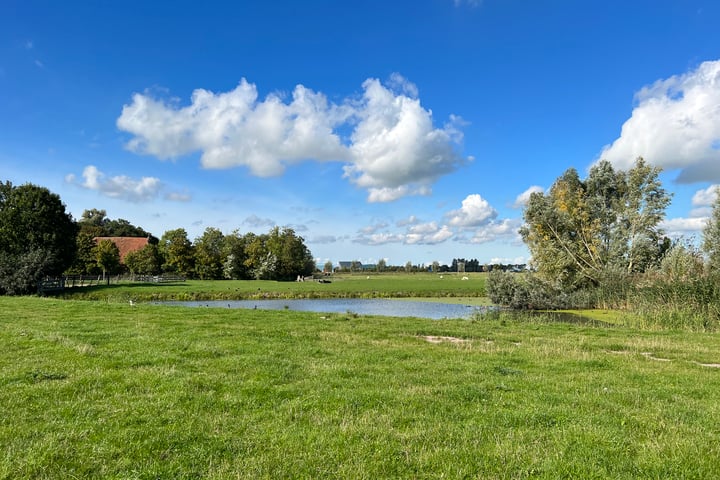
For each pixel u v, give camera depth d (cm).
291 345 1245
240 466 493
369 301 4675
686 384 895
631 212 3784
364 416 649
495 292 3609
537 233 4009
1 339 1225
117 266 7219
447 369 994
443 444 557
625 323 2292
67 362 958
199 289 5416
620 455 529
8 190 4888
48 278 4959
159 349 1120
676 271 2791
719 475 487
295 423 623
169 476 473
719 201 3272
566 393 797
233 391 768
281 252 9450
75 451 523
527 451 537
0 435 562
